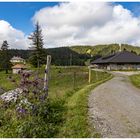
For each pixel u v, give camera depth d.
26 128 9.13
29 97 11.46
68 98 17.22
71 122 10.52
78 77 54.19
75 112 12.30
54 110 11.90
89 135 9.07
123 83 35.44
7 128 9.76
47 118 10.46
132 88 28.89
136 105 15.73
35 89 11.70
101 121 11.09
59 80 51.00
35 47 110.69
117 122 11.09
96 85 28.75
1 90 16.81
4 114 10.77
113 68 101.31
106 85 29.64
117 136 9.16
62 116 11.50
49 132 9.23
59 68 81.62
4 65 111.06
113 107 14.54
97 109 13.62
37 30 113.00
